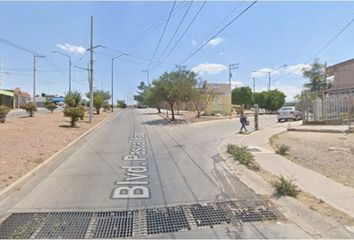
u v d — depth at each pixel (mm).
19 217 5922
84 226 5531
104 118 38562
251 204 6523
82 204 6598
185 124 29953
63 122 27750
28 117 33625
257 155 11461
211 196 7082
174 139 17781
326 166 9484
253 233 5137
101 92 59094
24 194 7262
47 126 23344
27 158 10875
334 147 12320
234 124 29281
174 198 6961
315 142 14039
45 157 11297
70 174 9180
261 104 66375
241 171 9375
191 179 8570
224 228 5363
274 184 7512
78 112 24031
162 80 33969
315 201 6426
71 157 11977
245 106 73375
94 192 7418
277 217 5824
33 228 5445
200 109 42844
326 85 40906
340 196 6688
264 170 9234
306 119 23219
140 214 6055
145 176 8945
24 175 8625
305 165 9820
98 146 14977
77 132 20328
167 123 31203
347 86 30953
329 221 5395
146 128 25531
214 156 12008
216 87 48938
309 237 4969
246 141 15562
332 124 20828
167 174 9172
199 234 5137
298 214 5918
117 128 25359
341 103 21062
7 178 8234
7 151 11953
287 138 16062
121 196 7117
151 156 12188
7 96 65062
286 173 8781
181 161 11125
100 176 8945
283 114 31922
